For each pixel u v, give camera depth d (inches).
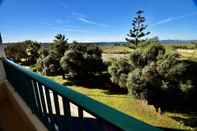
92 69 1190.9
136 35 1615.4
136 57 808.3
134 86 706.8
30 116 121.6
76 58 1178.6
